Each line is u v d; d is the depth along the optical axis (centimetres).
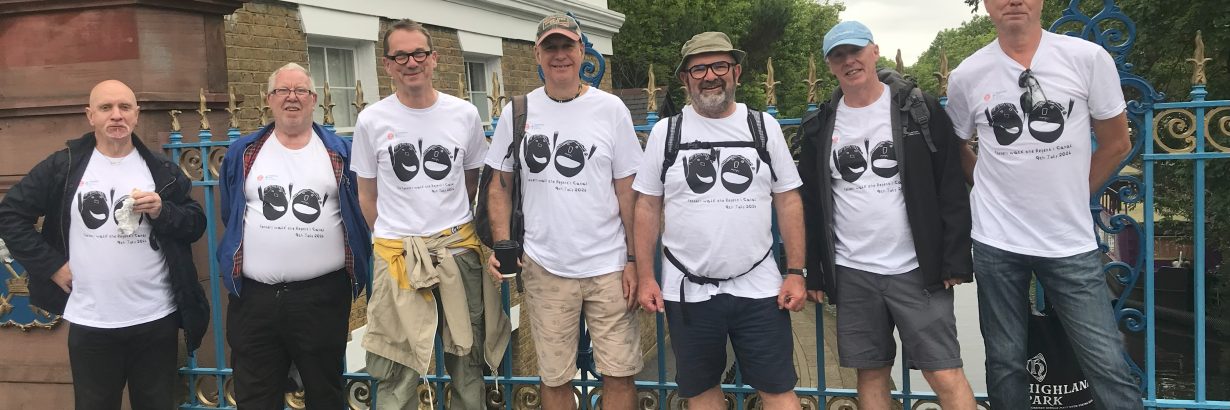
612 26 1307
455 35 900
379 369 348
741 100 2919
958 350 315
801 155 329
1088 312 299
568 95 328
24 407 440
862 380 334
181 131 423
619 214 340
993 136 302
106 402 369
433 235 337
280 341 360
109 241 356
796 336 1411
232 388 429
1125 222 345
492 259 325
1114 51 330
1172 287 1591
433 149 336
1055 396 332
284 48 676
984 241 308
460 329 336
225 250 354
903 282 312
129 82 411
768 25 3002
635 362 341
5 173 432
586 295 337
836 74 308
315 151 357
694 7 2597
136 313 363
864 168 312
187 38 428
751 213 315
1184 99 1182
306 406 374
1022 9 288
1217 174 1062
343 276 366
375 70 788
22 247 353
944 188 306
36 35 420
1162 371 1336
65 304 373
